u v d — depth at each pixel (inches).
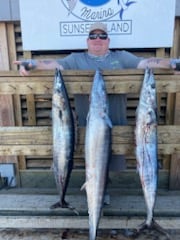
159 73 72.4
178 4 85.7
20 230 86.8
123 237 82.7
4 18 89.2
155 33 87.4
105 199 88.2
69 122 72.1
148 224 73.3
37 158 107.0
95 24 76.0
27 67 72.1
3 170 106.7
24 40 89.5
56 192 104.8
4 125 102.0
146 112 68.6
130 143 77.2
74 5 86.4
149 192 71.9
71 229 86.3
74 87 73.7
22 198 94.0
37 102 100.5
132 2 85.4
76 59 78.4
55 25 88.2
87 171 71.7
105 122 70.0
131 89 73.0
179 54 92.2
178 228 83.4
